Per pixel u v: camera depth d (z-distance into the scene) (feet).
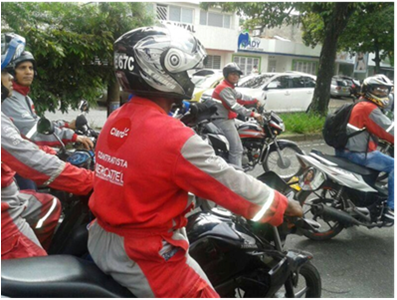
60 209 8.29
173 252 5.48
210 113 14.37
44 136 10.00
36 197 8.00
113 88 25.39
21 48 7.68
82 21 22.43
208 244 7.69
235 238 7.87
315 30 62.18
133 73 5.46
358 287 11.76
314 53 105.19
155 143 5.20
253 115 19.67
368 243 14.80
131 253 5.31
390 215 14.34
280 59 104.42
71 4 22.57
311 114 38.73
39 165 6.82
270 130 21.12
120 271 5.39
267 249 8.18
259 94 46.16
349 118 14.17
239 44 88.07
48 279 5.20
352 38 59.06
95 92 24.45
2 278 5.07
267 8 42.32
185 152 5.16
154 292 5.34
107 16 23.12
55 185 7.02
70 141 10.21
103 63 23.76
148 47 5.38
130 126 5.44
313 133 35.29
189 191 5.31
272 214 5.71
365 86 14.23
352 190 14.21
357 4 36.50
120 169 5.34
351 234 15.60
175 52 5.46
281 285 7.91
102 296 5.34
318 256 13.62
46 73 22.44
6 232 6.86
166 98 5.70
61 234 8.05
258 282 8.05
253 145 21.40
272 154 22.85
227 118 18.93
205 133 18.17
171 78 5.50
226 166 5.34
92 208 5.64
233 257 7.93
